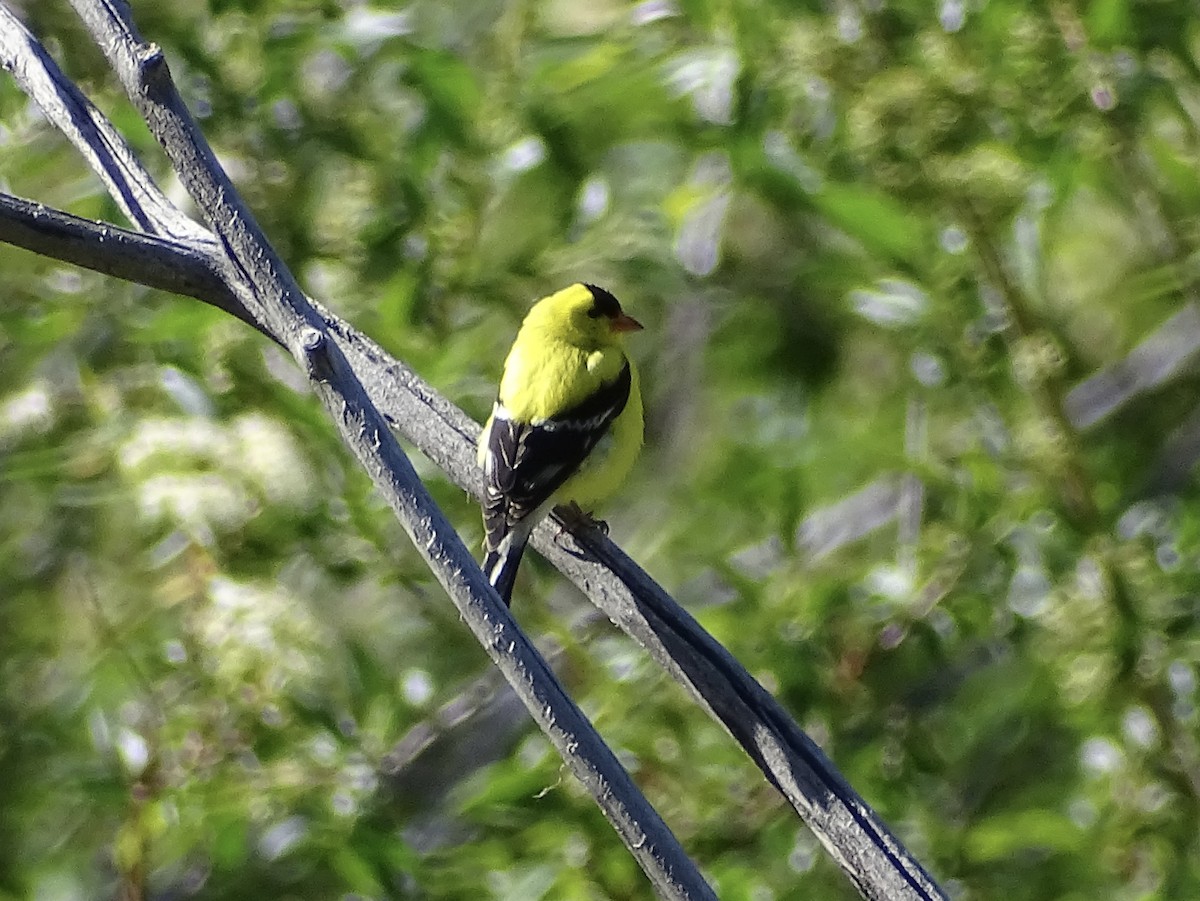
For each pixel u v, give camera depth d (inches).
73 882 465.4
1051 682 397.7
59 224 254.8
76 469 411.5
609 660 405.7
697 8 408.8
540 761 386.9
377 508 402.0
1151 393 484.7
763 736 240.5
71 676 466.9
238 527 375.6
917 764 401.4
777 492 447.2
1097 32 374.6
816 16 390.3
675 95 413.1
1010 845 385.7
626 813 203.2
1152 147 419.8
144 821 380.8
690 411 556.1
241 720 370.0
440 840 442.9
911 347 420.2
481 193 432.1
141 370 422.3
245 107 425.1
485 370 448.5
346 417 217.0
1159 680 372.8
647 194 465.7
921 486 423.8
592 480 366.9
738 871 379.6
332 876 429.1
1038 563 392.2
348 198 419.5
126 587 446.0
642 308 528.4
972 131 371.9
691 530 478.0
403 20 429.1
